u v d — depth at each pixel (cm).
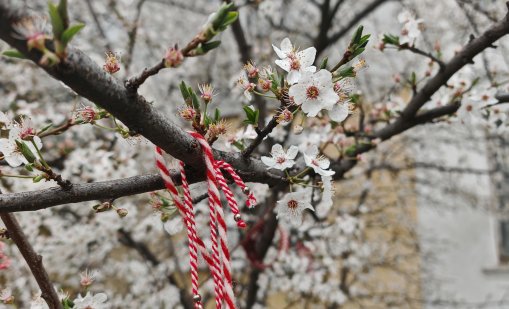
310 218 461
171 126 131
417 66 541
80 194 142
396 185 616
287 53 147
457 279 611
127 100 118
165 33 530
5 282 417
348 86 150
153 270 456
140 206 448
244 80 152
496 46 229
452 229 618
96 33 446
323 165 165
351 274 597
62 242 415
